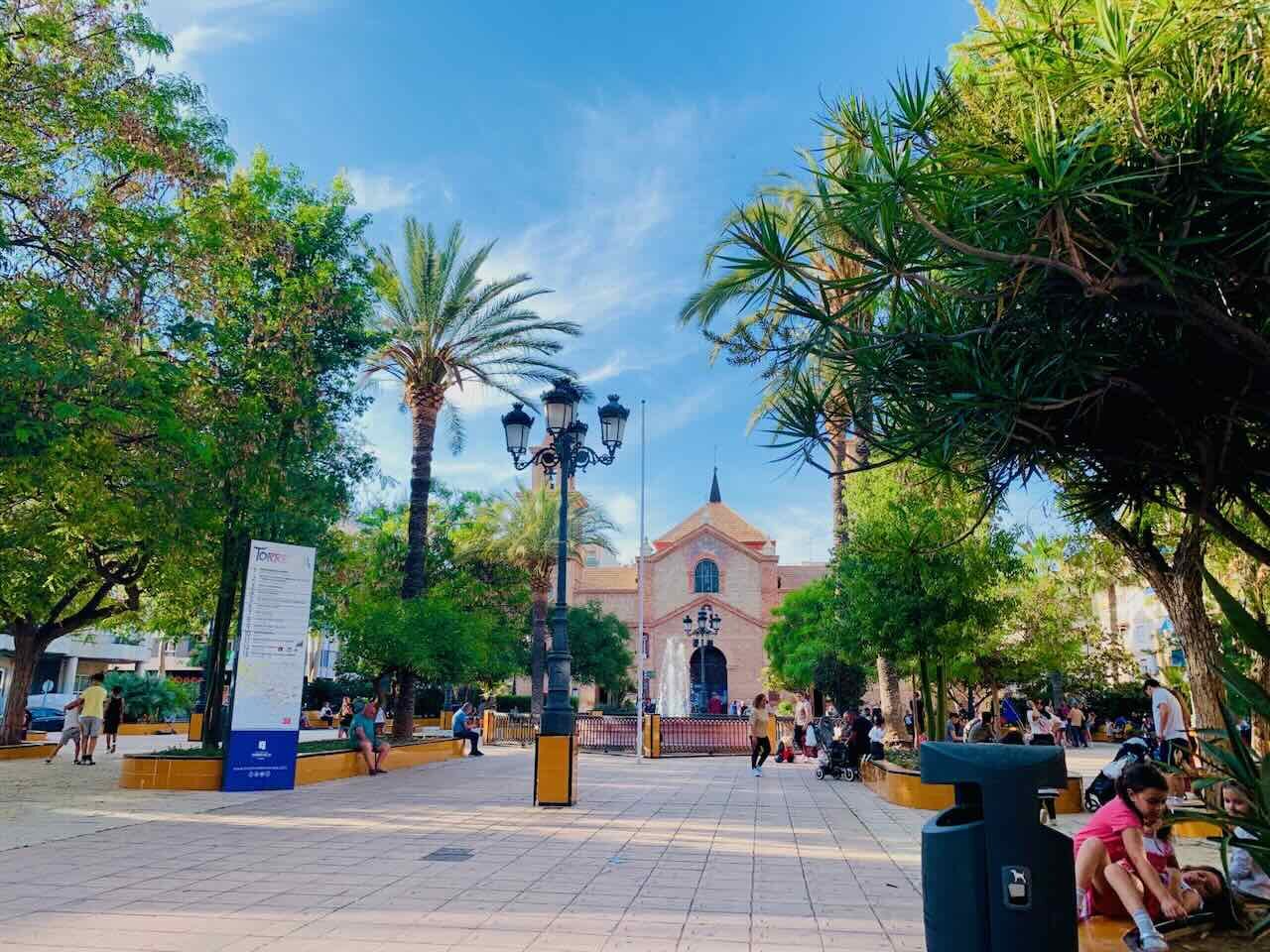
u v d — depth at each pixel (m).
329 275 16.38
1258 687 4.36
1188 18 4.09
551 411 14.14
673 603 58.22
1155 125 3.95
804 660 39.44
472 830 10.10
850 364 5.08
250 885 7.04
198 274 13.20
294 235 16.14
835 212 4.46
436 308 23.16
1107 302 4.42
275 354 15.16
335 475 17.53
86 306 11.39
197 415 13.50
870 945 5.52
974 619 14.59
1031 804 3.43
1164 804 4.63
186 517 13.27
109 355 11.12
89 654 51.06
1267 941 4.17
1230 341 4.32
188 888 6.90
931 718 15.48
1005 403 4.48
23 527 14.62
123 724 31.41
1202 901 4.65
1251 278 4.21
